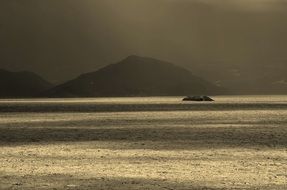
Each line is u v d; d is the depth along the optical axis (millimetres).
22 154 70000
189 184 46156
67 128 124625
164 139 92000
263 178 49094
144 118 170875
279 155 67188
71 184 46281
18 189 44031
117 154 69438
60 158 65188
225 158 64375
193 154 68875
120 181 47719
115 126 131000
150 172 53000
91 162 61031
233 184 46094
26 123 147375
